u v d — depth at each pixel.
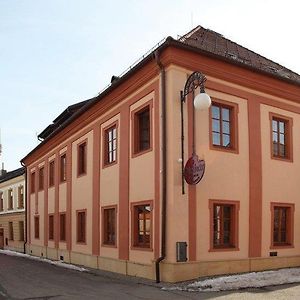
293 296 10.91
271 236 16.08
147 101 15.21
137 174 15.62
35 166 30.55
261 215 15.81
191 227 13.77
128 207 16.11
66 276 16.44
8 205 38.66
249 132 15.84
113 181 17.55
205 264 13.88
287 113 17.23
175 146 13.74
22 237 35.12
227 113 15.48
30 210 31.44
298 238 17.00
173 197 13.53
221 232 14.77
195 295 11.17
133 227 15.66
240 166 15.39
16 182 36.94
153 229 14.34
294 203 17.03
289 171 17.05
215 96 14.95
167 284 12.95
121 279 14.83
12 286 13.88
